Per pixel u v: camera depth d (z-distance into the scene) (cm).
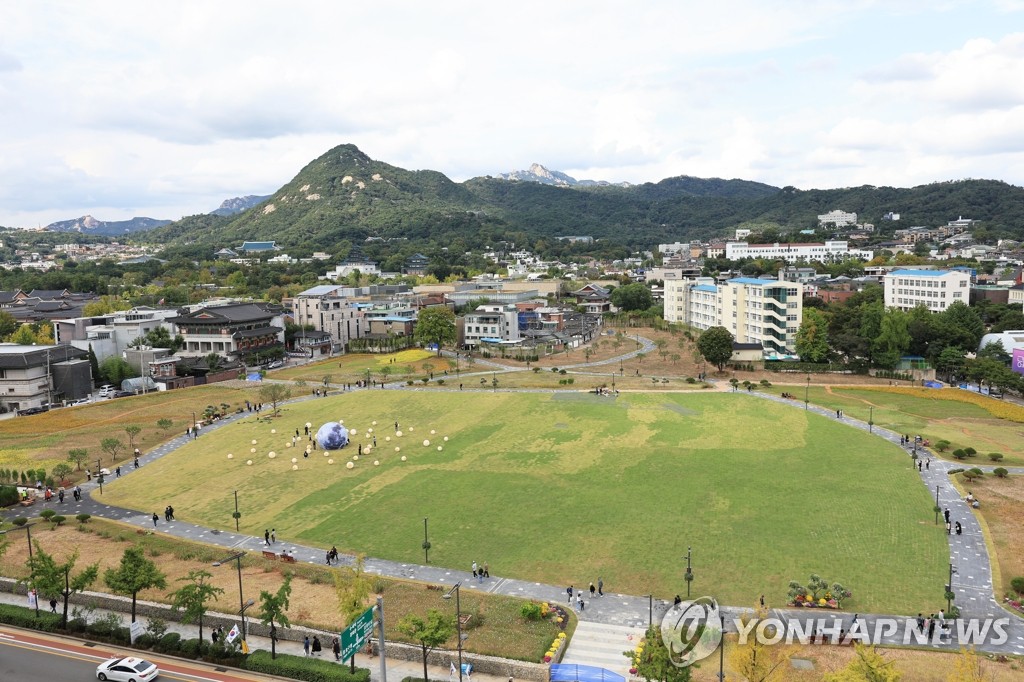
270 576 9012
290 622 7706
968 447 13575
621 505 11244
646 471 12738
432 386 19988
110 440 14050
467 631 7562
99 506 11738
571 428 15362
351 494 12125
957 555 9269
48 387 18512
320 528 10725
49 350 18812
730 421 15625
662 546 9744
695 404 17125
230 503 11838
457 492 12056
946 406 17150
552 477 12619
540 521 10738
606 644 7369
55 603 8081
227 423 16788
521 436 15012
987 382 18538
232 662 7025
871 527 10169
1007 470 12431
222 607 8081
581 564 9325
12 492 11706
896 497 11244
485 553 9744
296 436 15475
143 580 7644
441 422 16325
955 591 8362
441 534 10406
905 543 9631
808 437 14488
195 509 11581
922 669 6669
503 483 12406
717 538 9944
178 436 15750
